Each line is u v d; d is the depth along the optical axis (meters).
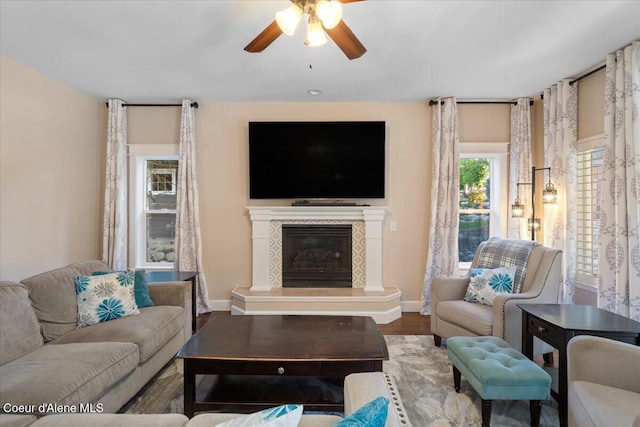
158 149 4.14
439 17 2.30
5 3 2.14
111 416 1.30
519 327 2.53
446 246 3.97
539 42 2.65
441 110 3.97
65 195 3.55
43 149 3.27
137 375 2.16
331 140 4.00
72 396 1.58
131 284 2.67
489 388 1.81
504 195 4.09
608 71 2.81
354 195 4.01
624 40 2.62
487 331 2.56
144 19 2.32
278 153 4.01
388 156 4.12
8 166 2.92
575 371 1.67
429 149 4.10
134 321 2.40
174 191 4.34
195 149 4.09
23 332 2.00
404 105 4.09
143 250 4.32
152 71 3.19
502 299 2.51
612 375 1.57
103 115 4.10
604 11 2.23
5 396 1.49
